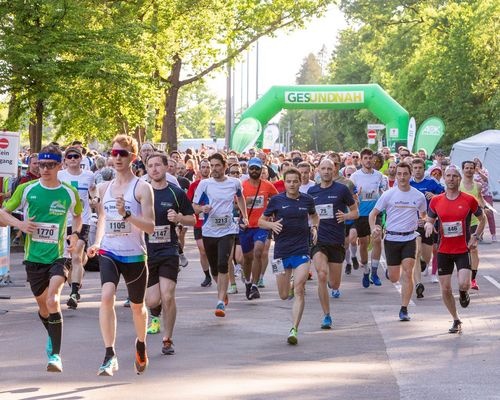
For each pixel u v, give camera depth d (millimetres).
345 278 18578
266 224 11836
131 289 9492
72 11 28156
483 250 24453
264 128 45719
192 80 42688
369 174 17766
